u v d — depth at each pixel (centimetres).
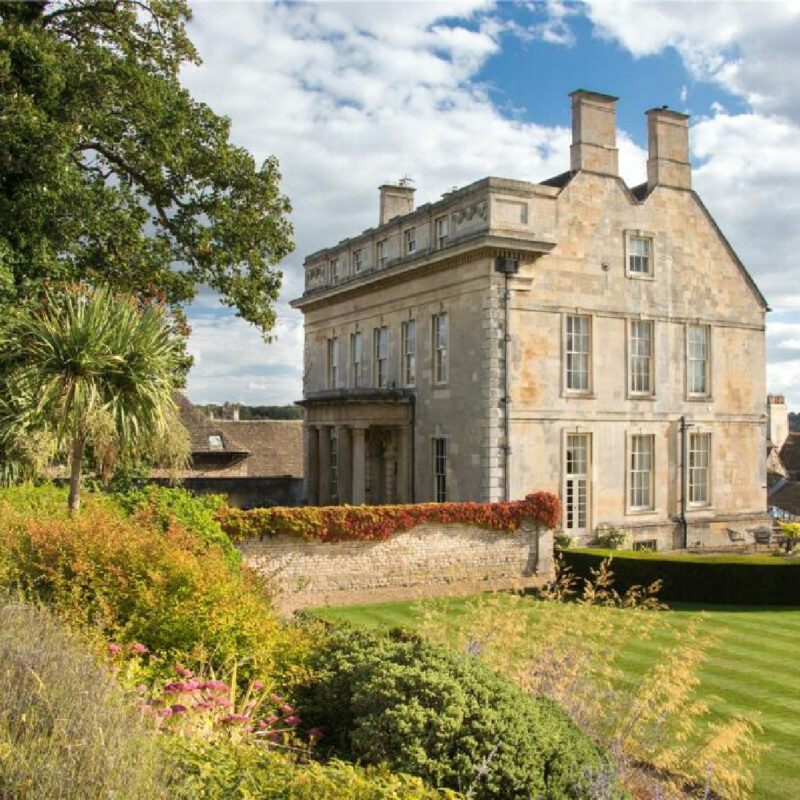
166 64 2414
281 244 2503
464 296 2875
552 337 2870
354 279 3531
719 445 3316
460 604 1983
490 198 2755
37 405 1300
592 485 2950
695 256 3272
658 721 866
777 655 1528
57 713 484
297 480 3828
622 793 682
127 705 557
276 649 892
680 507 3183
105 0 2280
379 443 3481
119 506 1515
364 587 2256
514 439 2770
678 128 3247
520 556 2484
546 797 636
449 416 2941
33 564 911
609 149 3050
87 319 1313
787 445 6231
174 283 2281
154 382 1364
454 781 641
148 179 2295
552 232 2881
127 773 431
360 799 516
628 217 3081
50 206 1950
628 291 3069
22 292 1844
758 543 3222
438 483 3030
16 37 1891
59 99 2095
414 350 3200
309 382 4141
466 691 711
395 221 3334
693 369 3278
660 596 2225
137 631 852
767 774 967
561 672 935
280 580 1625
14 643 575
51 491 1533
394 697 704
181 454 1574
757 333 3453
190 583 920
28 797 390
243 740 649
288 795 507
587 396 2945
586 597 1207
